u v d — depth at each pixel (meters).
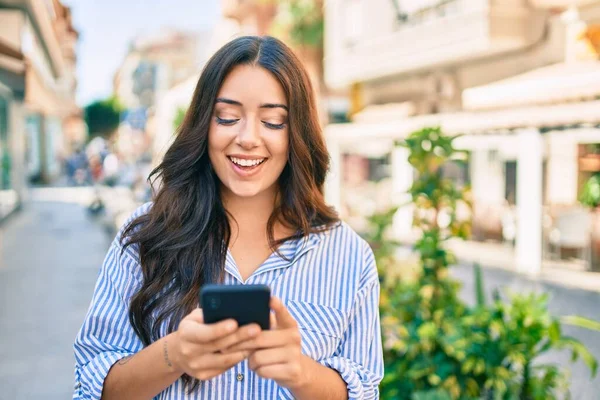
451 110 11.90
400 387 2.75
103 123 53.00
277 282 1.35
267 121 1.31
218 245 1.34
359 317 1.39
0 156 13.61
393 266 3.64
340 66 14.72
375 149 13.97
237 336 1.02
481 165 11.54
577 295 7.13
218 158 1.32
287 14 18.77
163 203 1.35
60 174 31.06
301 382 1.09
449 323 2.80
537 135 8.22
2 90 12.03
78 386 1.31
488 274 8.27
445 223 3.00
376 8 13.16
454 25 10.68
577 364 4.55
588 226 8.49
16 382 4.21
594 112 7.11
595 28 8.67
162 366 1.12
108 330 1.31
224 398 1.28
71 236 11.48
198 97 1.33
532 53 10.03
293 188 1.38
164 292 1.31
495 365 2.67
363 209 12.36
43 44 12.03
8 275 7.86
